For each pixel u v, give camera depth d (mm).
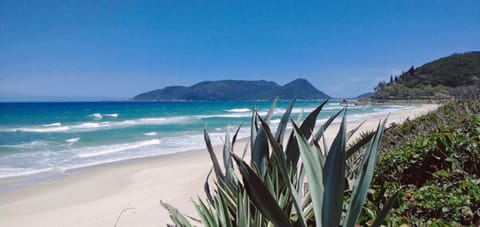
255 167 2082
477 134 3613
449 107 7094
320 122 28062
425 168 3627
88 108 83250
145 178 10758
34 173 11969
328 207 1440
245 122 33906
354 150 2014
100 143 19859
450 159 3328
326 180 1444
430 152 3631
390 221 2545
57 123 36312
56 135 24328
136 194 8984
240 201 1994
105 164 13398
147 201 8320
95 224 7023
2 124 35406
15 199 8984
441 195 2828
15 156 15461
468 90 8844
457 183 3053
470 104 6211
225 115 49000
